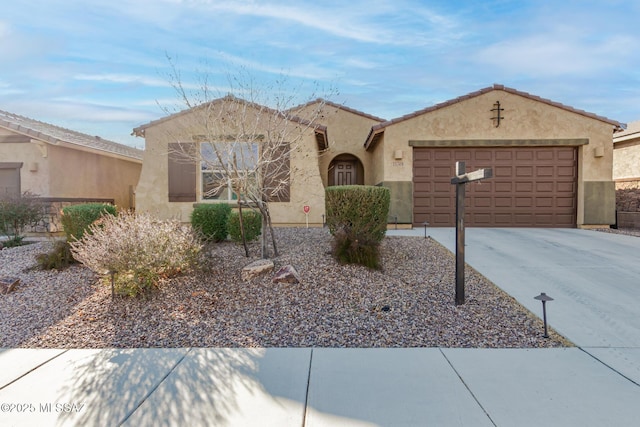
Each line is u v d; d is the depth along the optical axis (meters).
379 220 7.23
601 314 5.03
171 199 12.02
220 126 7.76
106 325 4.76
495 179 12.49
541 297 4.44
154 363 3.85
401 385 3.40
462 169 5.31
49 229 12.41
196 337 4.45
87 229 7.34
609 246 9.11
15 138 12.88
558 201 12.47
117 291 5.46
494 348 4.14
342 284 5.91
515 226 12.48
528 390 3.30
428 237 9.89
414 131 12.36
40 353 4.10
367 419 2.92
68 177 13.82
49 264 7.00
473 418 2.92
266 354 4.04
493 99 12.27
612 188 12.13
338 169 16.77
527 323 4.78
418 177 12.56
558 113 12.21
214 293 5.55
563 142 12.17
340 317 4.94
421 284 6.13
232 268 6.48
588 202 12.18
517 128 12.23
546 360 3.86
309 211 12.07
